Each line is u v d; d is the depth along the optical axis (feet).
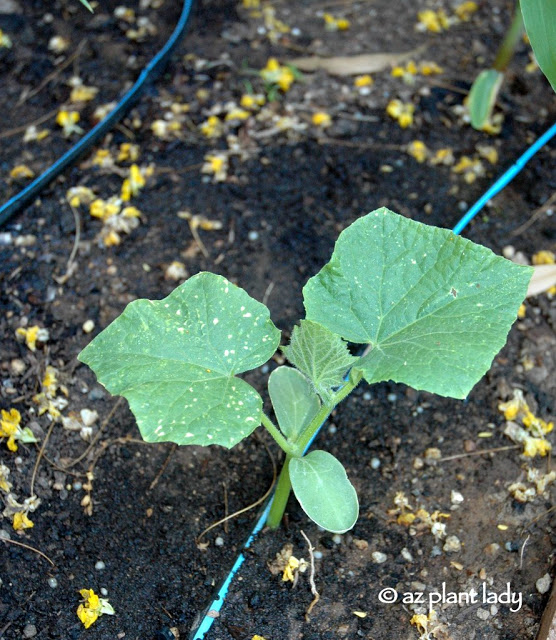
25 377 1.76
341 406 1.77
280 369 1.56
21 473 1.67
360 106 2.13
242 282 1.88
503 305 1.38
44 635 1.56
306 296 1.42
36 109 2.11
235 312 1.43
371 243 1.44
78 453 1.70
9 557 1.60
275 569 1.62
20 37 2.22
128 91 2.13
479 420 1.76
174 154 2.03
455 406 1.77
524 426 1.75
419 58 2.22
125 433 1.73
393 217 1.44
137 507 1.67
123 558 1.62
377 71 2.19
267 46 2.22
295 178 2.01
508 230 1.98
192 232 1.93
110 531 1.64
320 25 2.27
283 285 1.89
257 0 2.32
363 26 2.28
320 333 1.40
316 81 2.16
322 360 1.43
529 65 2.23
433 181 2.03
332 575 1.62
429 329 1.39
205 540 1.64
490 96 2.01
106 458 1.70
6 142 2.06
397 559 1.63
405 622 1.58
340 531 1.45
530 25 1.62
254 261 1.91
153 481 1.69
